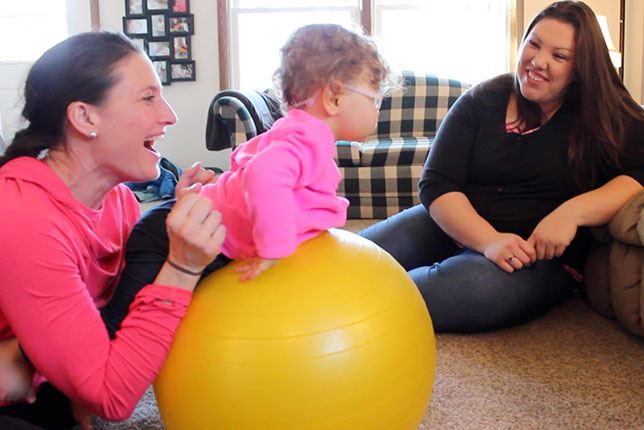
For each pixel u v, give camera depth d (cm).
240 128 325
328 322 85
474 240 156
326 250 97
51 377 85
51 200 89
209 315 88
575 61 144
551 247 146
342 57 96
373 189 336
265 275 90
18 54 478
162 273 89
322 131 94
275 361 82
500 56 450
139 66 92
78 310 84
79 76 87
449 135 168
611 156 152
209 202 87
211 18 457
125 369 86
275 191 86
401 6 454
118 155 93
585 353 141
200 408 85
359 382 84
